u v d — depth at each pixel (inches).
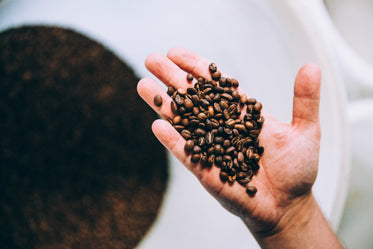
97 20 20.7
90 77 21.1
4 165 21.0
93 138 21.1
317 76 15.8
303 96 16.2
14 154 21.0
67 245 20.8
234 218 19.6
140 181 21.2
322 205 17.6
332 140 17.2
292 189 17.1
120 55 21.1
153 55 18.2
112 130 21.1
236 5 18.1
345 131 17.0
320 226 17.5
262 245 18.3
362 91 19.7
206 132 17.6
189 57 18.3
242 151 17.6
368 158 20.3
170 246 20.7
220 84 18.1
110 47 21.1
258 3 17.4
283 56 17.9
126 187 21.1
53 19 21.0
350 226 21.1
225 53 19.4
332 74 16.8
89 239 20.8
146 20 20.2
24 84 21.0
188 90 18.1
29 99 21.0
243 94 18.0
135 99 21.2
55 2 20.7
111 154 21.2
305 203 17.6
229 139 17.8
